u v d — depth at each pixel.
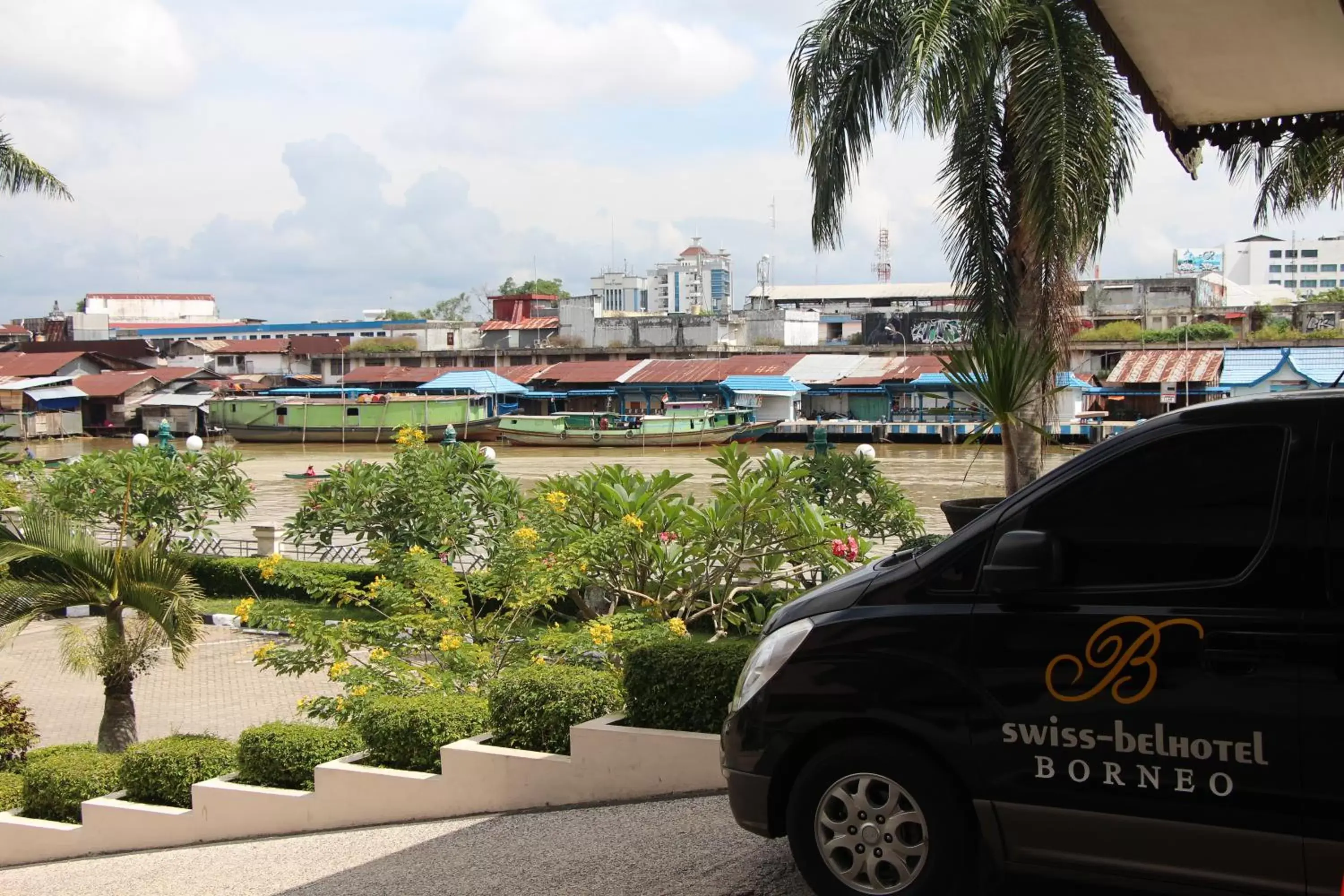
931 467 44.84
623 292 126.00
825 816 3.91
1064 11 9.77
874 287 92.62
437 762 7.01
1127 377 53.41
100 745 11.14
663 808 5.78
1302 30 6.12
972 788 3.67
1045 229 9.55
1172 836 3.38
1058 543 3.62
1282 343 56.38
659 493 12.89
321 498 15.41
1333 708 3.17
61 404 69.31
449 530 14.41
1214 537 3.46
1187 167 8.18
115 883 6.41
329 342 86.00
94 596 10.95
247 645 17.23
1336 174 11.96
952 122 10.84
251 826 7.36
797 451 54.00
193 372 73.06
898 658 3.80
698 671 6.07
